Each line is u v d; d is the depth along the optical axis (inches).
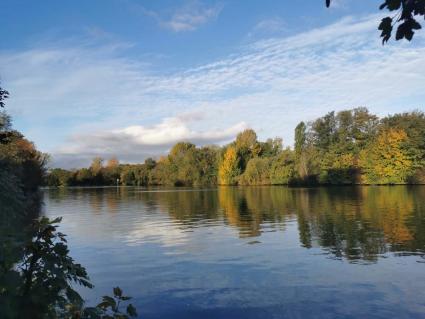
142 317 379.6
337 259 586.6
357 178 3171.8
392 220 996.6
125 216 1336.1
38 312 162.6
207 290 455.5
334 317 368.5
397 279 476.4
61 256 176.4
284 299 418.6
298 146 3614.7
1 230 175.0
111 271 555.5
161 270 554.9
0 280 153.3
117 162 6077.8
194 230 943.7
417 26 142.8
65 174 5516.7
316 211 1273.4
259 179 3661.4
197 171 4407.0
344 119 3550.7
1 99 375.6
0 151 1197.7
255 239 782.5
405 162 2967.5
